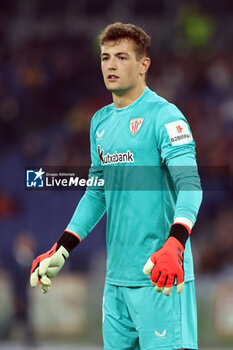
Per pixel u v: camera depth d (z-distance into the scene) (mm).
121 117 11305
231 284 33438
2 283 34969
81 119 58312
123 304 11281
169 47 63000
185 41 62562
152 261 9609
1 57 63344
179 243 9727
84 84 62094
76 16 65812
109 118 11578
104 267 41281
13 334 34844
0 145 57812
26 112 60031
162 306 10836
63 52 64062
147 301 10875
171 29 63406
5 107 59812
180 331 10852
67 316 34781
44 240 48500
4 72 62219
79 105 60594
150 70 60875
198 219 47469
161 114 10844
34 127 59156
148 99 11211
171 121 10680
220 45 62781
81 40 64812
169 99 57531
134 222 11008
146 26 63969
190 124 54531
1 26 65188
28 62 63344
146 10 64625
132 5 65062
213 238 45281
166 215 11047
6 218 49438
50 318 34875
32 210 49406
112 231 11328
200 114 55375
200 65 61094
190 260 11164
